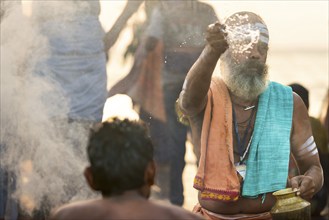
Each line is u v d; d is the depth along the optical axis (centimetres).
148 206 354
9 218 662
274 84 539
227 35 490
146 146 360
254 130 525
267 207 528
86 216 351
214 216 528
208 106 525
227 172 521
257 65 521
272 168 524
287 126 530
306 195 512
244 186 521
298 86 748
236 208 527
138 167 355
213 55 489
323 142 762
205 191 521
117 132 360
